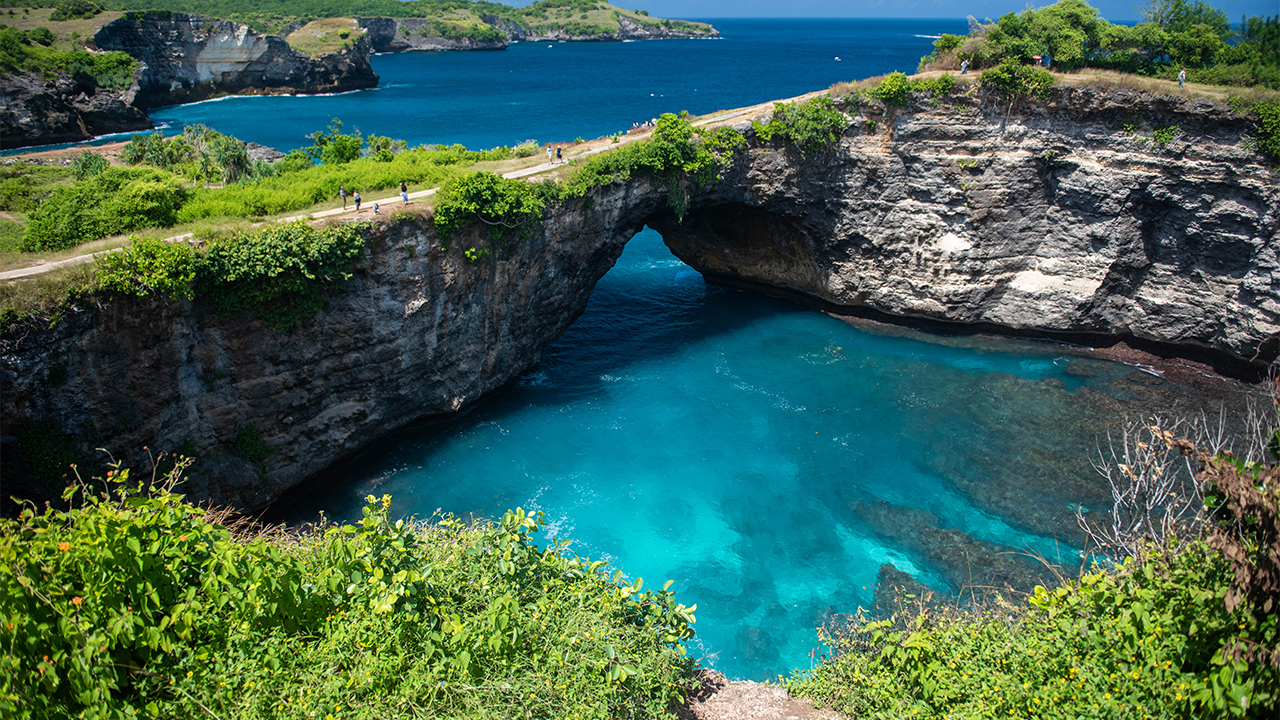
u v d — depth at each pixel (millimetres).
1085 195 47500
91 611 13344
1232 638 12906
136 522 14453
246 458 34688
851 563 32688
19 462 27656
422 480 38438
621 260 72250
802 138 50656
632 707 15891
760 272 60906
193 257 30375
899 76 49375
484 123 134875
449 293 39594
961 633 19016
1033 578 31172
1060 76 47312
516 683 15250
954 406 44469
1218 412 42531
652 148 47094
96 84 122188
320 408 36969
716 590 31219
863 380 47781
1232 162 42969
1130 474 22297
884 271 53688
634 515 35781
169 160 71812
